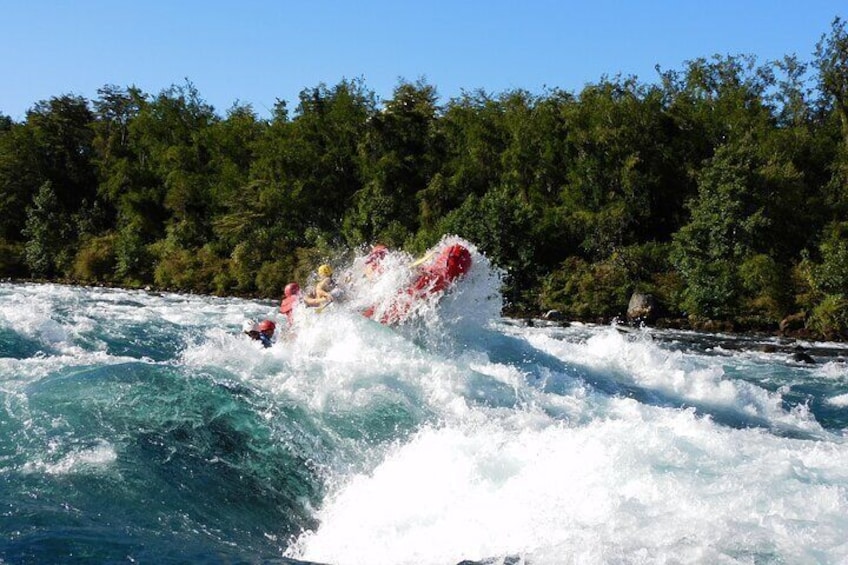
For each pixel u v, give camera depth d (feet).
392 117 153.07
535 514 19.08
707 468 21.29
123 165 173.37
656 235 131.85
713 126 134.21
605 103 134.10
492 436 23.90
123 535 17.94
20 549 16.44
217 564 17.43
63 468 20.25
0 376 25.25
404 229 133.69
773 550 16.49
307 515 21.79
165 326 48.75
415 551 19.10
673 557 16.17
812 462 22.90
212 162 172.45
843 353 73.00
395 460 23.41
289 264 130.82
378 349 35.27
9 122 209.87
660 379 40.14
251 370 28.71
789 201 113.09
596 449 22.09
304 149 153.58
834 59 140.26
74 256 152.66
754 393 39.70
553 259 121.49
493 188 128.36
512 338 42.06
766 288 98.02
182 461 21.79
